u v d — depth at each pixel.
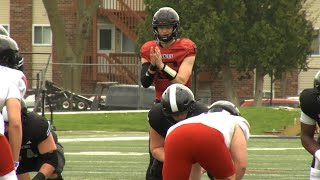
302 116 29.97
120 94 127.00
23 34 162.12
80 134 96.94
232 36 128.12
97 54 155.12
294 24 128.50
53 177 31.50
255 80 141.38
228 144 26.17
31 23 162.12
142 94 125.25
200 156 24.80
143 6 158.25
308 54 132.50
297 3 132.50
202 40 126.50
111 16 157.38
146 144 80.06
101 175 51.91
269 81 157.62
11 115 27.14
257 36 127.69
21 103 28.72
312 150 29.66
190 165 24.92
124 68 150.25
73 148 74.25
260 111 106.75
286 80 155.75
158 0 131.12
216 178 25.20
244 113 106.31
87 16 144.88
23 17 162.12
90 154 67.94
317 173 29.80
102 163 60.00
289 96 154.62
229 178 25.09
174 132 24.98
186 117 27.95
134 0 158.50
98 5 145.88
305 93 29.64
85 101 128.88
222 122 25.77
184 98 27.64
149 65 33.53
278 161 62.97
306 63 134.25
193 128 24.83
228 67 133.50
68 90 138.75
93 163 59.94
